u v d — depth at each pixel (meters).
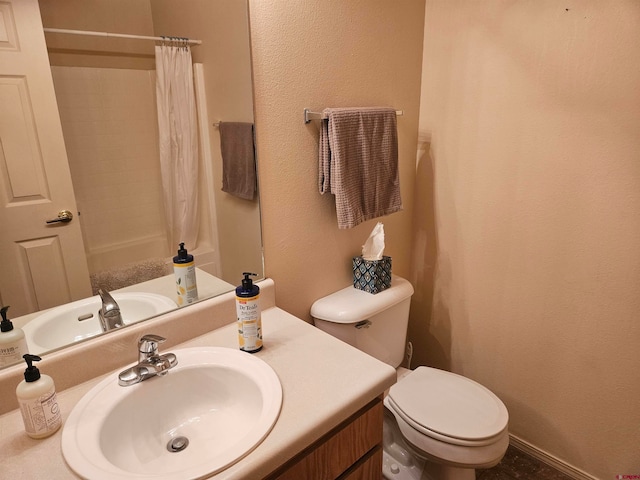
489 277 1.71
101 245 1.03
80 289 1.01
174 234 1.15
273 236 1.36
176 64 1.08
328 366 1.01
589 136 1.35
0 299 0.90
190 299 1.20
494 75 1.52
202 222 1.19
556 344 1.58
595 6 1.26
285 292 1.44
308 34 1.29
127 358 1.05
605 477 1.57
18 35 0.85
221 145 1.19
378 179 1.50
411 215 1.91
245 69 1.18
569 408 1.60
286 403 0.88
